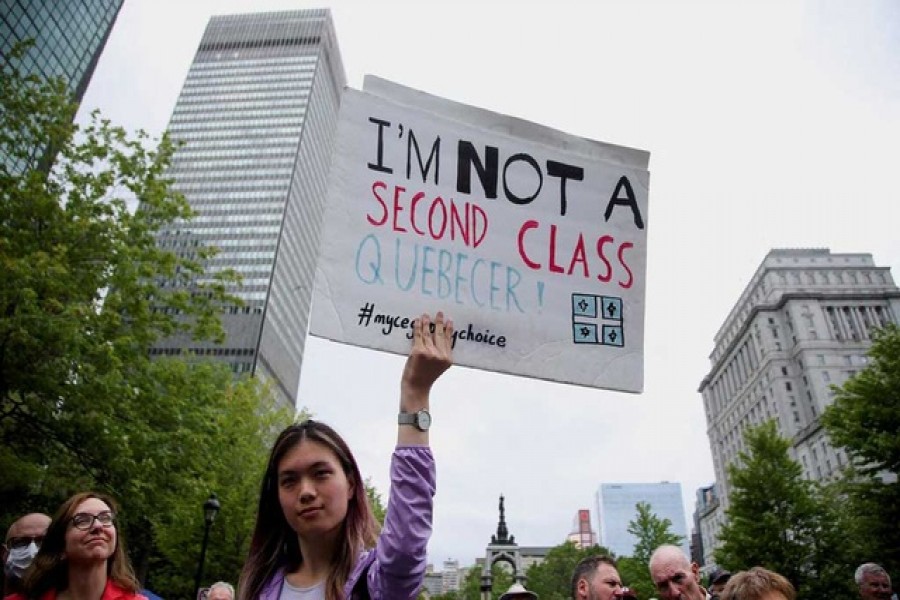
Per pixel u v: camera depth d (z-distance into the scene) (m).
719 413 100.38
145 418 14.23
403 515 1.90
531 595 7.71
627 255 3.41
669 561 4.32
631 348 3.24
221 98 121.38
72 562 3.29
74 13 53.34
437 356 2.18
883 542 20.72
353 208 2.91
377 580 1.87
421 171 3.11
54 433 14.02
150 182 15.60
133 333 14.70
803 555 24.39
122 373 13.91
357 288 2.79
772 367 81.50
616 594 4.64
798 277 88.25
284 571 2.18
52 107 15.66
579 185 3.45
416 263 2.95
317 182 124.94
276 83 122.50
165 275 15.88
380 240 2.91
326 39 131.50
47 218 14.16
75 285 13.50
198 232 104.12
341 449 2.11
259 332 91.94
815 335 80.06
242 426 24.75
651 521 38.50
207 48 129.25
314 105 122.44
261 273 98.56
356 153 3.00
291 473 2.04
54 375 12.80
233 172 110.94
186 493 14.80
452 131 3.25
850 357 78.69
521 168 3.34
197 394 15.38
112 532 3.39
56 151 15.57
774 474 26.22
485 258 3.11
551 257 3.25
